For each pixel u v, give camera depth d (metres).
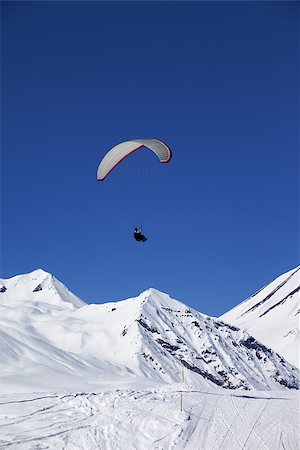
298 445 38.56
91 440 36.06
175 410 44.97
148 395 52.94
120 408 45.19
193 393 57.22
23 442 34.94
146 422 40.81
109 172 51.00
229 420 44.53
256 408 51.47
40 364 175.62
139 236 41.91
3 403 46.25
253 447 37.41
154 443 36.31
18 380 101.31
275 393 67.69
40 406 45.19
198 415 44.81
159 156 46.97
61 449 34.16
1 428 38.09
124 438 36.94
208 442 37.53
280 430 42.47
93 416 42.41
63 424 39.53
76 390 83.75
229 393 61.62
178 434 38.31
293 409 52.50
